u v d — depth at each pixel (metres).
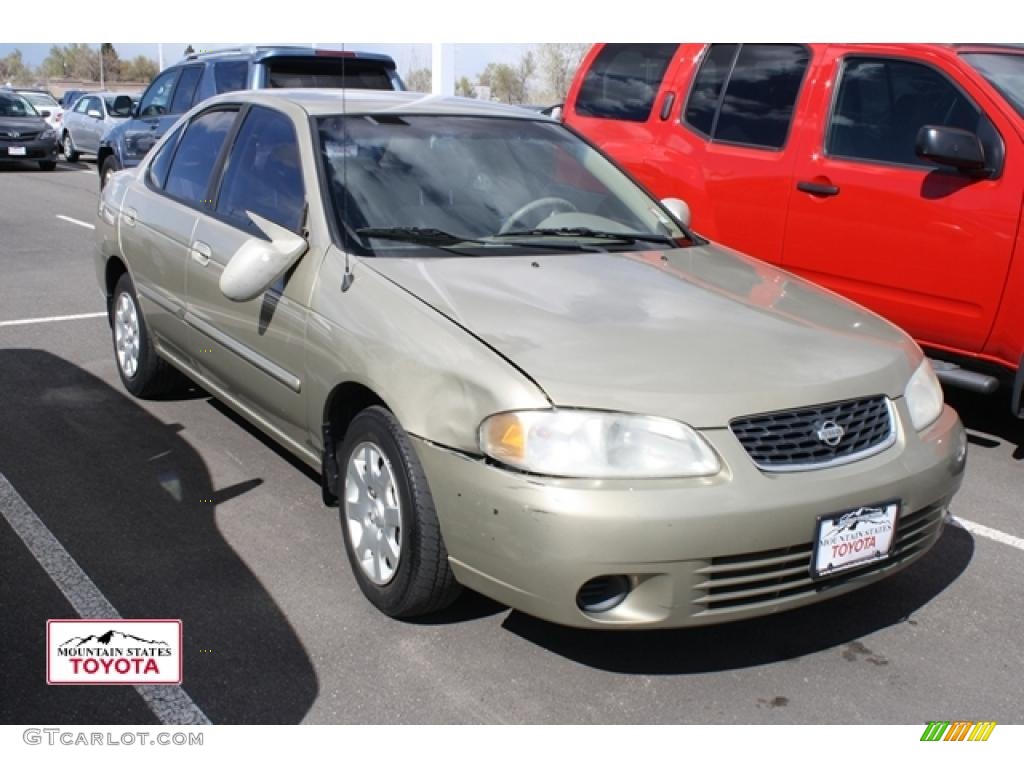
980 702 3.03
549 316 3.21
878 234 5.32
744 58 6.12
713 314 3.38
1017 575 3.81
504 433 2.83
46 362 6.16
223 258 4.20
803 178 5.65
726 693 3.04
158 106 12.01
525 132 4.53
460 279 3.45
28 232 11.44
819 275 5.66
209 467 4.59
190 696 2.95
